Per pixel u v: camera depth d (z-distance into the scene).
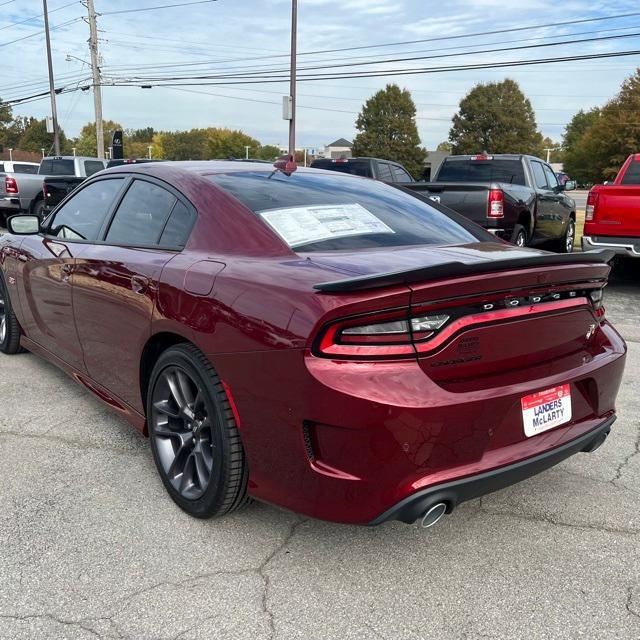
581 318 2.54
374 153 76.12
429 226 3.10
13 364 4.78
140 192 3.32
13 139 103.56
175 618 2.10
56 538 2.54
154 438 2.89
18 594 2.20
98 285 3.20
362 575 2.35
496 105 78.62
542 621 2.12
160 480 3.03
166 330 2.65
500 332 2.21
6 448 3.35
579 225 18.72
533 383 2.29
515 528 2.68
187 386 2.68
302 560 2.43
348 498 2.08
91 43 29.09
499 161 9.91
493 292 2.17
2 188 14.52
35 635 2.01
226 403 2.43
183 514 2.73
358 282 1.95
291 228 2.68
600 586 2.30
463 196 8.32
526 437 2.30
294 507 2.24
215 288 2.42
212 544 2.52
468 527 2.68
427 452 2.05
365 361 2.02
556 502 2.90
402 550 2.51
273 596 2.22
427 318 2.08
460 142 80.50
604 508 2.85
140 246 3.09
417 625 2.09
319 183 3.27
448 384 2.12
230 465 2.44
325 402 2.02
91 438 3.49
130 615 2.11
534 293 2.30
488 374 2.23
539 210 9.71
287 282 2.22
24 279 4.24
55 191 12.27
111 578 2.30
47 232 4.15
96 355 3.38
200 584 2.28
